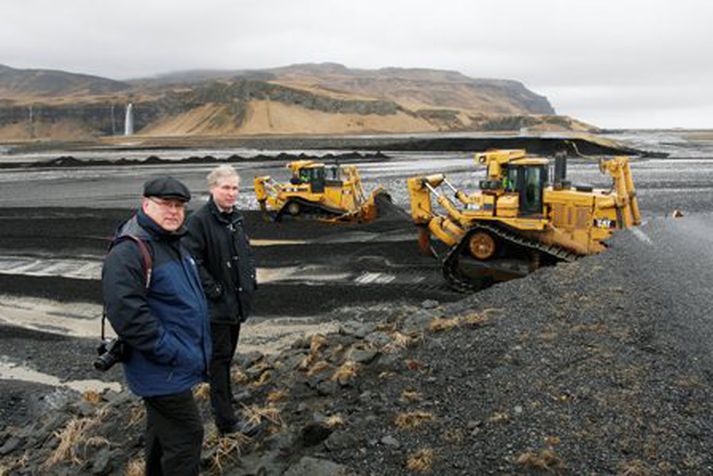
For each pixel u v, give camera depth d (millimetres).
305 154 73250
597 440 4676
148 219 3979
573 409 5125
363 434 5195
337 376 6398
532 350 6359
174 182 3982
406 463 4715
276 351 10734
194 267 4238
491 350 6504
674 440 4570
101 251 19812
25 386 9867
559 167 14367
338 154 70500
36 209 30781
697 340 6242
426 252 16156
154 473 4469
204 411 6441
